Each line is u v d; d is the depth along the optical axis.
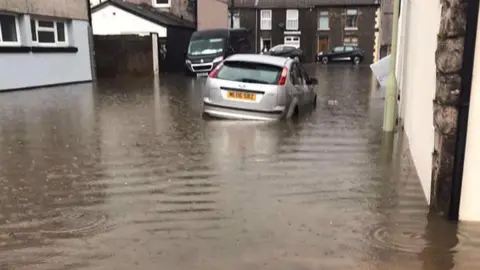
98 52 23.48
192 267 3.43
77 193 5.14
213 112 9.66
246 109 9.38
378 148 7.19
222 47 24.58
